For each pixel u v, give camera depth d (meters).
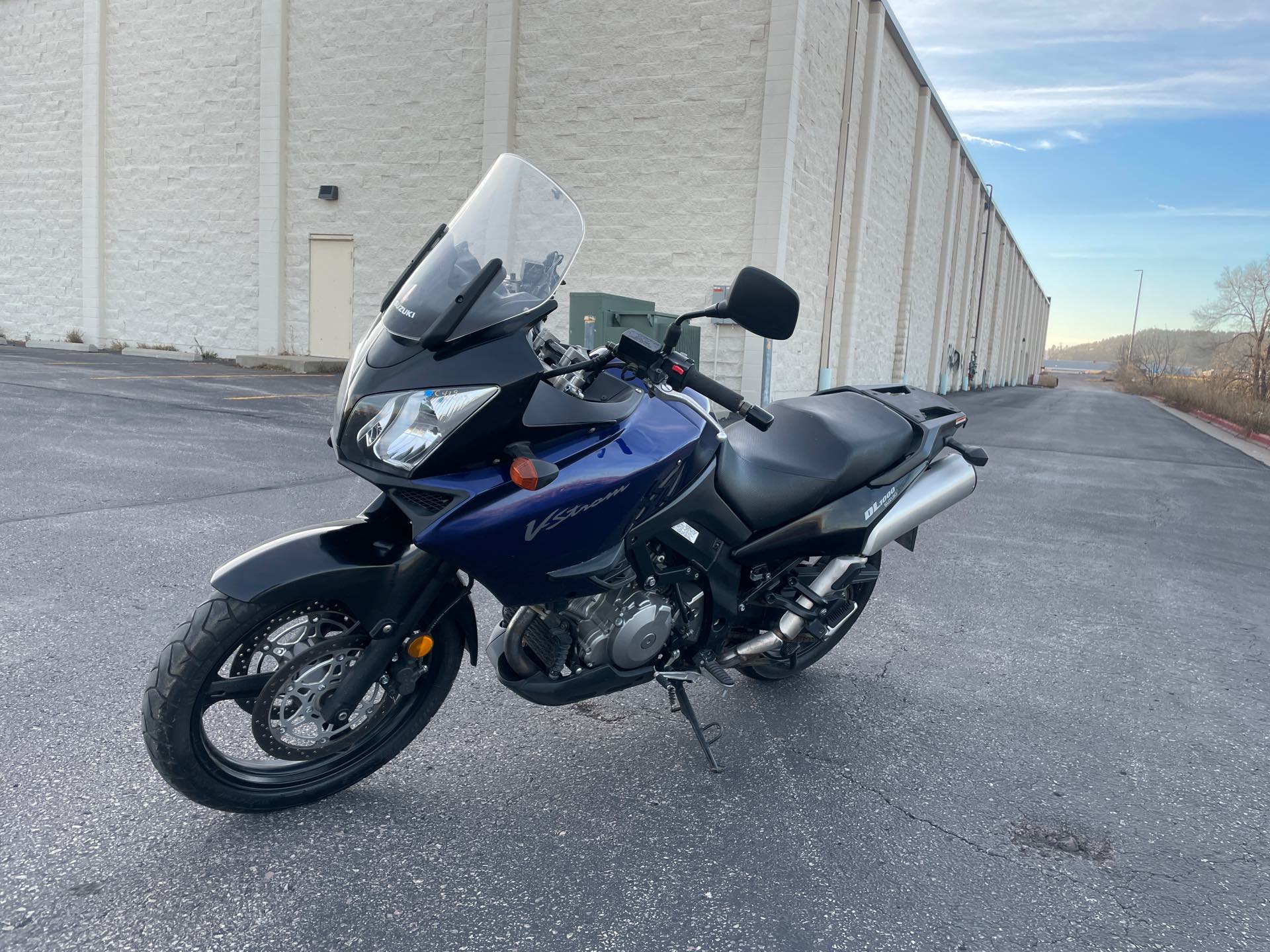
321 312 18.25
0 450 7.04
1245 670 4.12
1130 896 2.37
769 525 2.90
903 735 3.28
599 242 15.42
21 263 20.94
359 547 2.39
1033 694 3.72
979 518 7.48
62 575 4.25
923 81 24.14
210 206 18.80
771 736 3.21
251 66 17.95
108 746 2.78
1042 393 46.47
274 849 2.36
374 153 17.30
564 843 2.47
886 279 23.39
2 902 2.06
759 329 2.25
